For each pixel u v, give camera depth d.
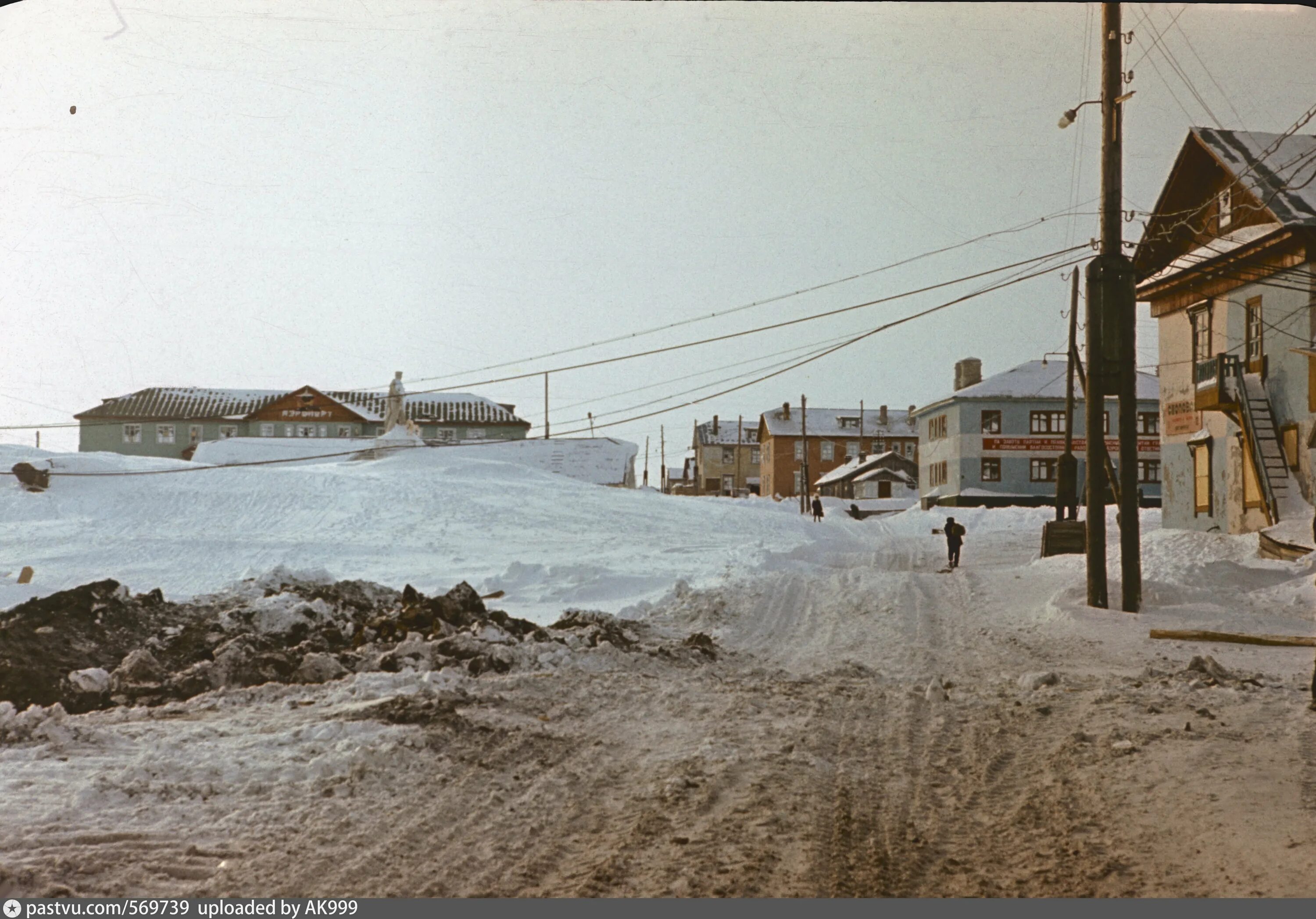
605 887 5.90
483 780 8.20
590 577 28.81
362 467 65.69
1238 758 8.95
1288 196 29.34
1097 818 7.34
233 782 7.84
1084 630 19.25
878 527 59.81
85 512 48.62
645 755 9.30
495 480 64.50
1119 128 21.59
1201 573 24.42
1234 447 32.28
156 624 15.09
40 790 7.39
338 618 16.92
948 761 9.16
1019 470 73.62
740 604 23.38
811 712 11.40
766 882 6.02
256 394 103.06
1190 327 35.00
